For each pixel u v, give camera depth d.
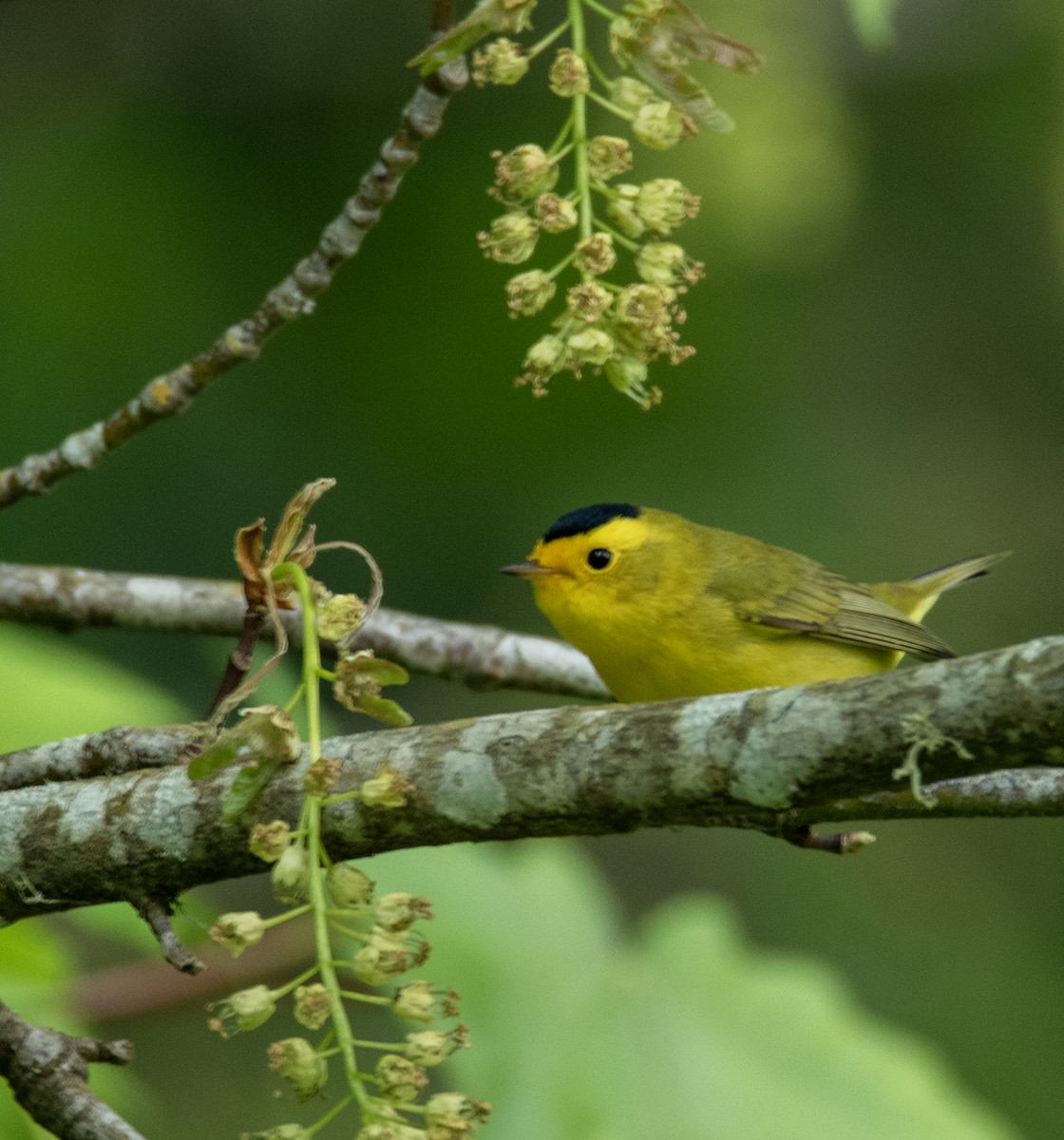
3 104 12.45
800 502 12.49
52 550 11.66
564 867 8.05
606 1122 7.45
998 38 13.07
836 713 4.35
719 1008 7.77
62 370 11.66
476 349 12.12
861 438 12.87
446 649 8.99
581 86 4.70
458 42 4.72
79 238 11.92
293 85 12.55
